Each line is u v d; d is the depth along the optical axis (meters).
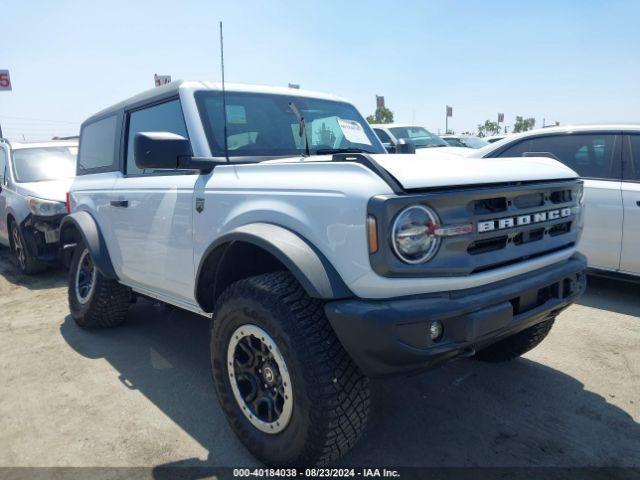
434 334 2.08
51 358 3.93
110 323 4.44
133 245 3.59
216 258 2.71
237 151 3.12
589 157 5.07
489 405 3.04
